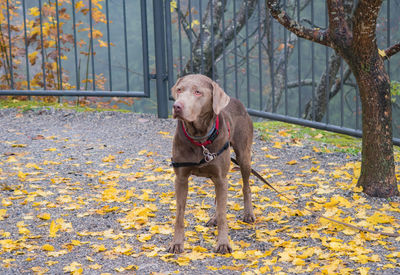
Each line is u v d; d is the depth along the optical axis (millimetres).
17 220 4086
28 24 8625
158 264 3312
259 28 6777
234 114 3980
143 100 22781
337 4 4352
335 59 10203
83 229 3928
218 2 9469
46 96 8438
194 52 9516
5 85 8531
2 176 5145
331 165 5656
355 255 3406
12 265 3291
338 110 19422
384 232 3777
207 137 3301
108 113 7641
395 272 3158
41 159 5734
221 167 3420
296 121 6578
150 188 4934
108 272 3203
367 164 4660
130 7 23047
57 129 6891
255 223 4078
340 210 4199
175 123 7219
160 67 7297
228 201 4602
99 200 4531
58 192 4746
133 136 6660
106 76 23359
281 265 3293
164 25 7773
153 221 4125
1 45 8406
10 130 6773
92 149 6125
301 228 3924
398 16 15109
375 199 4566
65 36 8445
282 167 5617
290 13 11078
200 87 3184
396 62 16531
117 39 23250
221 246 3500
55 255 3412
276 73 12133
